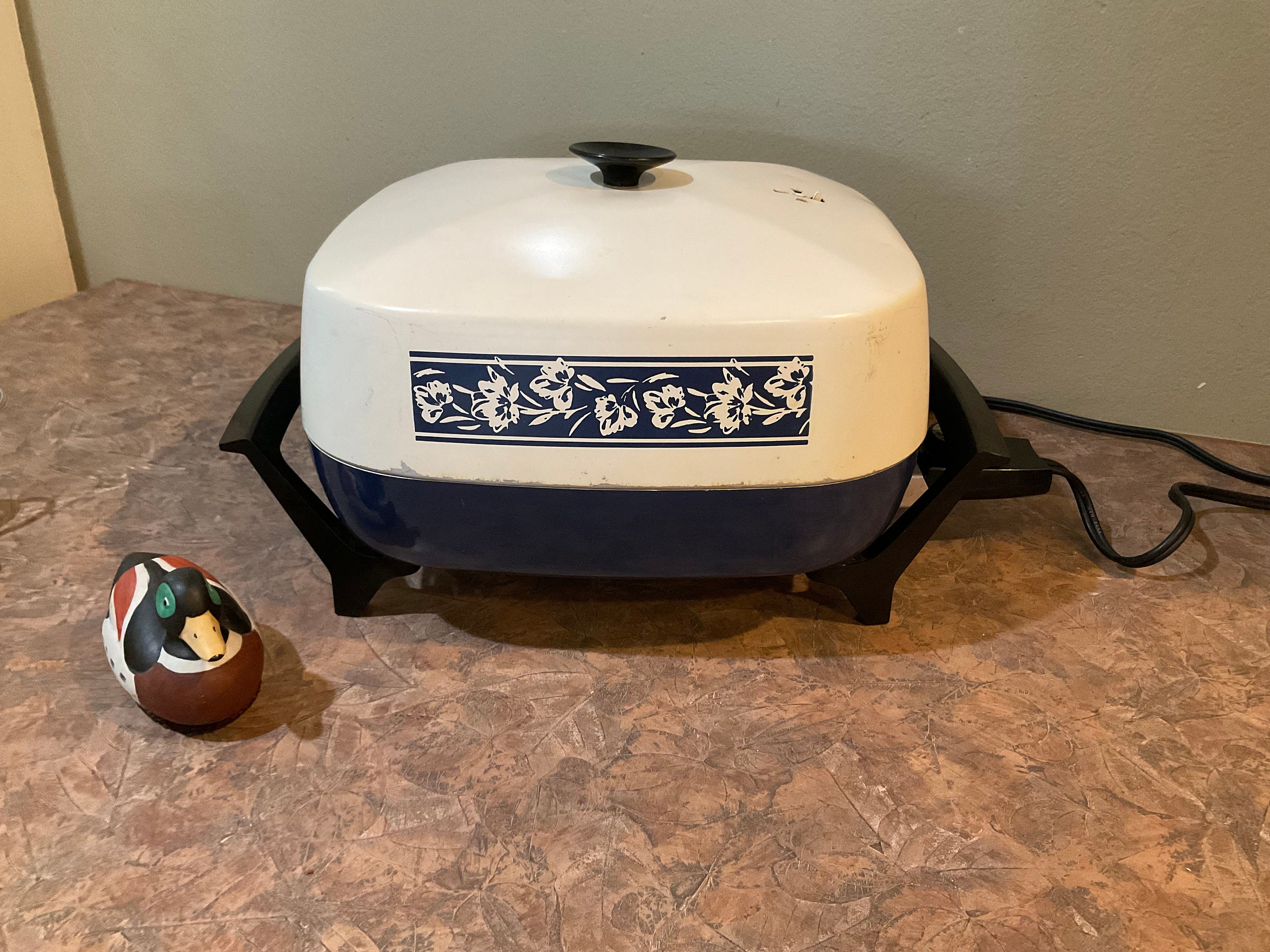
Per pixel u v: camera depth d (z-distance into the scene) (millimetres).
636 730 502
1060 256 744
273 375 549
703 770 479
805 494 468
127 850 429
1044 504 706
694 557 494
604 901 414
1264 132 666
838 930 405
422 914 406
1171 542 621
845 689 533
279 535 648
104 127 949
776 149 761
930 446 633
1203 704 529
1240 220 699
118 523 652
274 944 392
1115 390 788
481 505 472
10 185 963
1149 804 468
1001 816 459
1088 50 666
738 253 457
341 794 460
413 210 496
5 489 680
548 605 590
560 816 452
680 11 724
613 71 764
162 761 474
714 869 429
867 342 442
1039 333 779
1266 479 720
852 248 474
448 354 438
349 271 455
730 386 439
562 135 804
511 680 532
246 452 499
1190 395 773
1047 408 809
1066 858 440
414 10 785
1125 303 750
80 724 494
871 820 455
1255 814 464
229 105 890
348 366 451
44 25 905
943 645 567
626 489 461
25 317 939
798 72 726
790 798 465
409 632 564
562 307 431
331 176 895
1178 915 415
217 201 954
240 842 435
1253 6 628
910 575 627
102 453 731
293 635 557
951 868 433
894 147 734
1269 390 755
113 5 871
